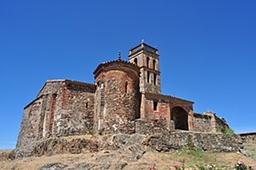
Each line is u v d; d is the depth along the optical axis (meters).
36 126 31.84
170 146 25.41
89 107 31.84
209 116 42.97
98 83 32.19
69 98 31.05
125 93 30.84
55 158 24.03
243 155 27.33
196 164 20.91
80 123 30.53
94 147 26.16
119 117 29.41
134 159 21.52
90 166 19.75
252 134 33.00
